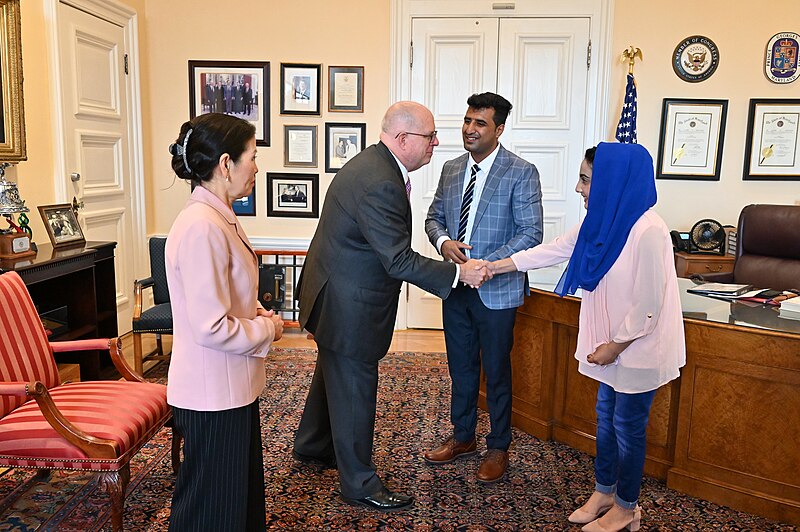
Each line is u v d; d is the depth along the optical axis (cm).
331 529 227
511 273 258
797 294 285
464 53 488
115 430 208
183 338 172
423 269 224
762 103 477
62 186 391
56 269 320
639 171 206
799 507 231
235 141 171
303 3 489
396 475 269
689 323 245
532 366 307
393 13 484
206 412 172
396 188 219
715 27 472
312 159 504
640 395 210
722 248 472
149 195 507
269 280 496
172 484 256
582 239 221
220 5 491
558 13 476
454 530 229
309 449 270
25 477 261
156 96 502
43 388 199
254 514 196
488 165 262
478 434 312
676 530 229
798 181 484
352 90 496
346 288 226
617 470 230
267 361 420
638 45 478
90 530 223
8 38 332
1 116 331
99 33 430
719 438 245
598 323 217
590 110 484
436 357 438
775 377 230
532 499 251
